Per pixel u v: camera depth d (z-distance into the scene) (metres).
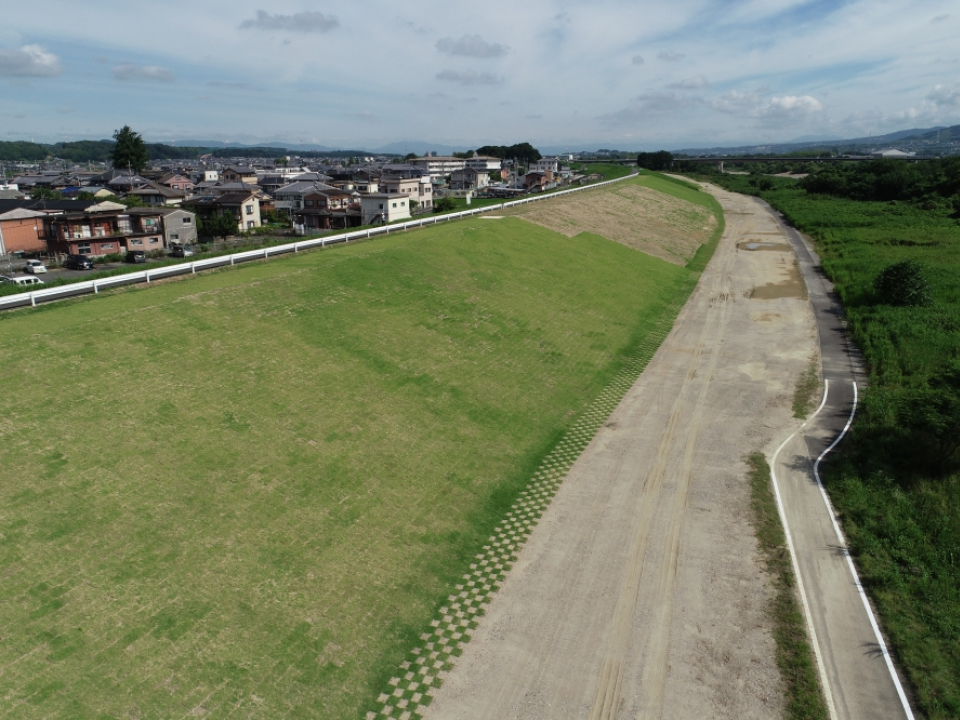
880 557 12.30
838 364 23.12
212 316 17.62
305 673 9.27
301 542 11.60
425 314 22.00
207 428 13.48
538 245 34.78
